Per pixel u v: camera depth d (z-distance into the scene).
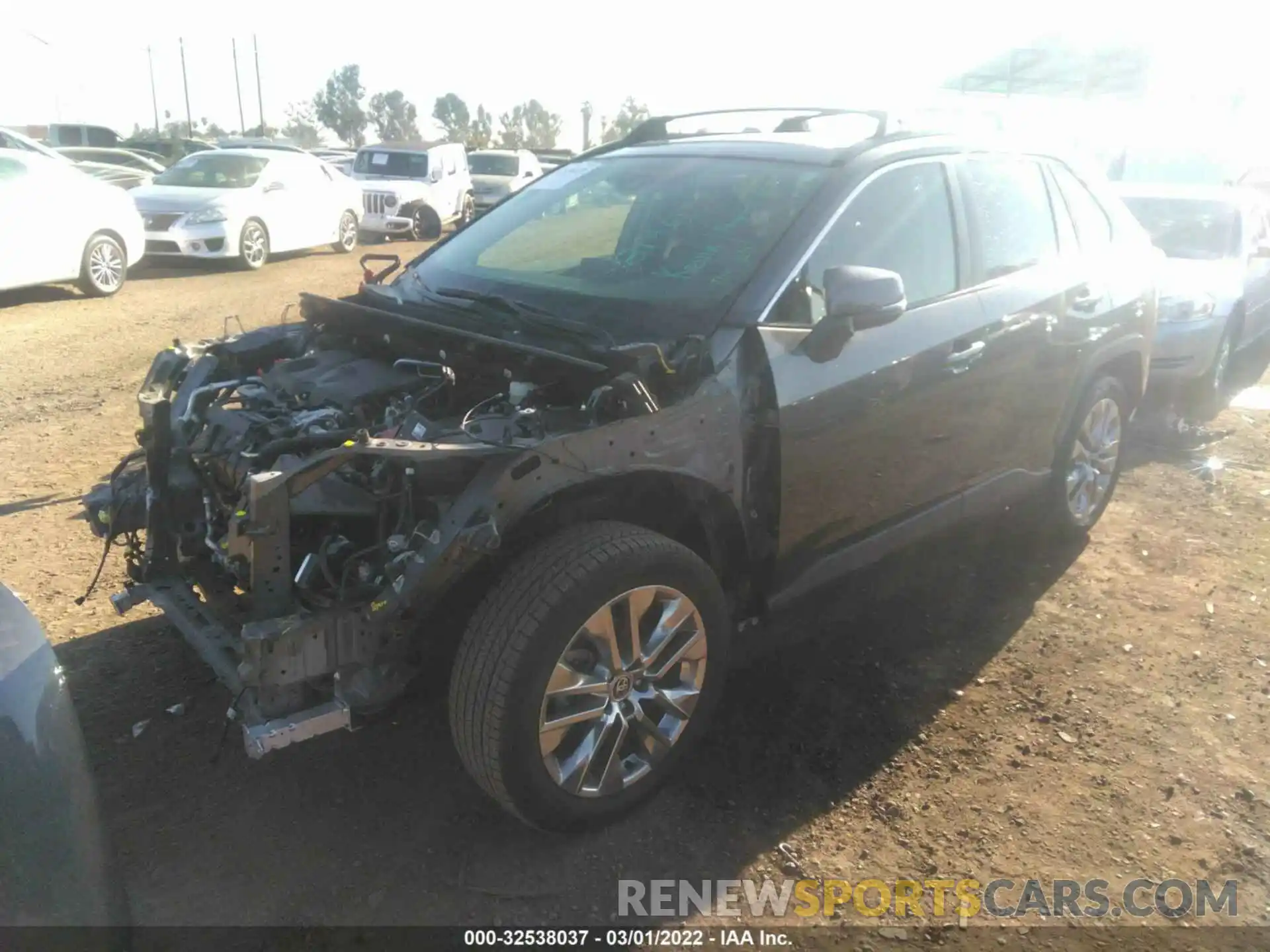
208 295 12.38
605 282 3.65
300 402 3.27
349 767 3.31
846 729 3.59
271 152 16.27
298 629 2.59
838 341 3.35
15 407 7.19
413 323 3.41
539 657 2.69
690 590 3.02
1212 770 3.43
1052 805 3.24
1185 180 12.38
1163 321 7.29
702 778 3.30
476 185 23.12
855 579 4.77
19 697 2.19
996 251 4.23
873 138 4.04
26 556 4.68
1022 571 4.91
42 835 2.08
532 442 2.78
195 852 2.92
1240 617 4.48
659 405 3.06
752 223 3.61
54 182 11.41
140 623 4.10
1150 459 6.77
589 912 2.76
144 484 3.50
